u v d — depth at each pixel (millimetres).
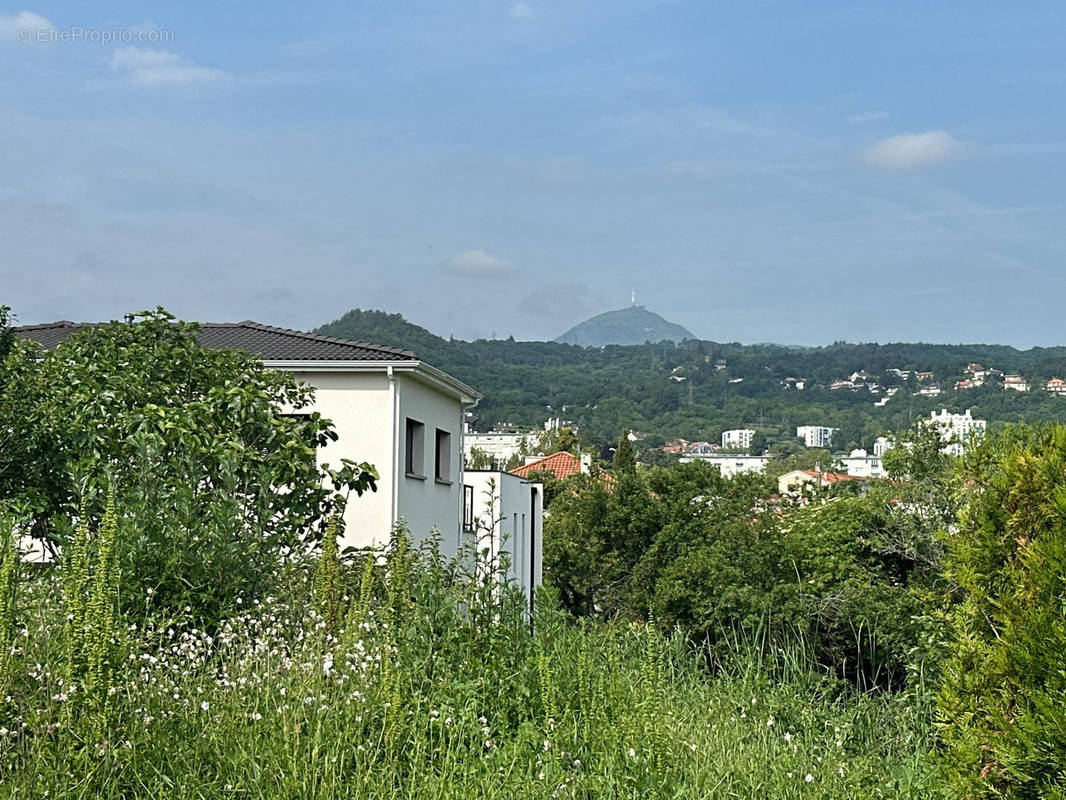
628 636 11008
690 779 7184
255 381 13312
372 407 19250
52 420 11039
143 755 5988
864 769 7836
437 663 7938
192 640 7652
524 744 7109
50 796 5457
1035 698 5895
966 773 6332
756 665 11000
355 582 10281
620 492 31312
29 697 6031
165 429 10086
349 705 6816
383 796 6145
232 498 9430
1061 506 6113
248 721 6566
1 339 11352
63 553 8023
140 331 13727
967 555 6730
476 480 26078
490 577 9000
